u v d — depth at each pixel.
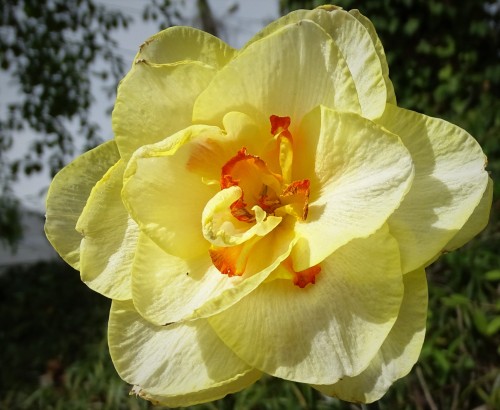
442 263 0.36
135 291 0.11
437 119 0.11
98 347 0.41
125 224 0.12
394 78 0.55
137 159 0.11
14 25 0.55
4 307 0.56
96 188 0.11
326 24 0.11
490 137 0.46
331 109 0.10
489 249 0.36
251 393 0.31
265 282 0.11
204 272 0.12
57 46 0.56
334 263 0.11
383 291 0.10
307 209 0.11
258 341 0.11
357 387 0.10
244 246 0.11
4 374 0.44
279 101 0.11
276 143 0.12
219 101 0.11
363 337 0.10
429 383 0.29
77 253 0.12
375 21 0.54
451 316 0.33
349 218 0.10
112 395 0.35
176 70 0.11
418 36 0.54
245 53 0.11
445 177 0.10
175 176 0.12
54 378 0.42
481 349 0.31
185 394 0.11
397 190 0.10
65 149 0.58
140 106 0.11
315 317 0.10
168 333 0.11
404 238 0.10
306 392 0.30
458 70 0.54
